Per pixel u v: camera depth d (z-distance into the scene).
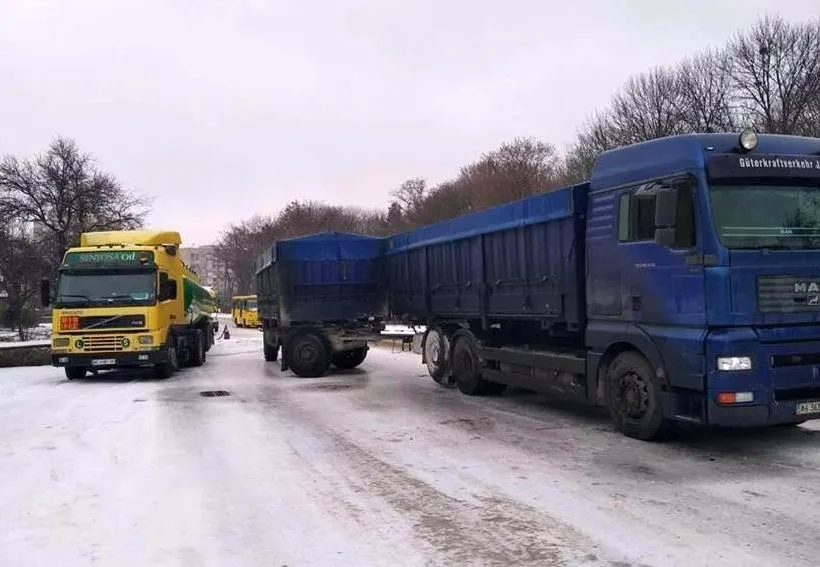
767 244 7.02
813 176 7.31
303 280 15.80
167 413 11.08
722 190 7.05
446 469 7.04
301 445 8.36
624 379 8.13
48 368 20.91
